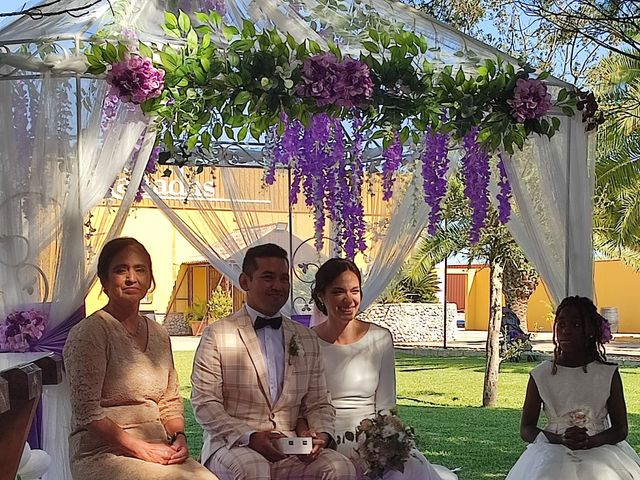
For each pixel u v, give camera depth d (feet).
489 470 21.52
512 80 15.37
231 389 13.03
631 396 35.27
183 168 21.35
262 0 15.34
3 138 13.78
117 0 14.10
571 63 20.20
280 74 14.11
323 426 13.12
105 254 12.01
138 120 14.02
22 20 14.44
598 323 14.38
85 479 11.09
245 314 13.47
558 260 16.39
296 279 20.53
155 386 11.91
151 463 11.20
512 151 15.58
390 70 14.70
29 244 13.74
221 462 12.42
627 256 43.29
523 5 19.11
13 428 6.99
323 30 15.29
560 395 14.30
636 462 14.01
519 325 50.93
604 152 39.55
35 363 7.86
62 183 13.82
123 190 15.20
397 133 15.44
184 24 13.98
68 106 13.84
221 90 14.06
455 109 15.19
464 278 84.33
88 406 11.19
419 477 13.98
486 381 33.96
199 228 21.24
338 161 15.89
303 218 21.43
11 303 13.69
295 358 13.29
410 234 18.92
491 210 29.91
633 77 28.12
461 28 23.77
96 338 11.45
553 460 13.48
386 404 14.49
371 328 14.73
